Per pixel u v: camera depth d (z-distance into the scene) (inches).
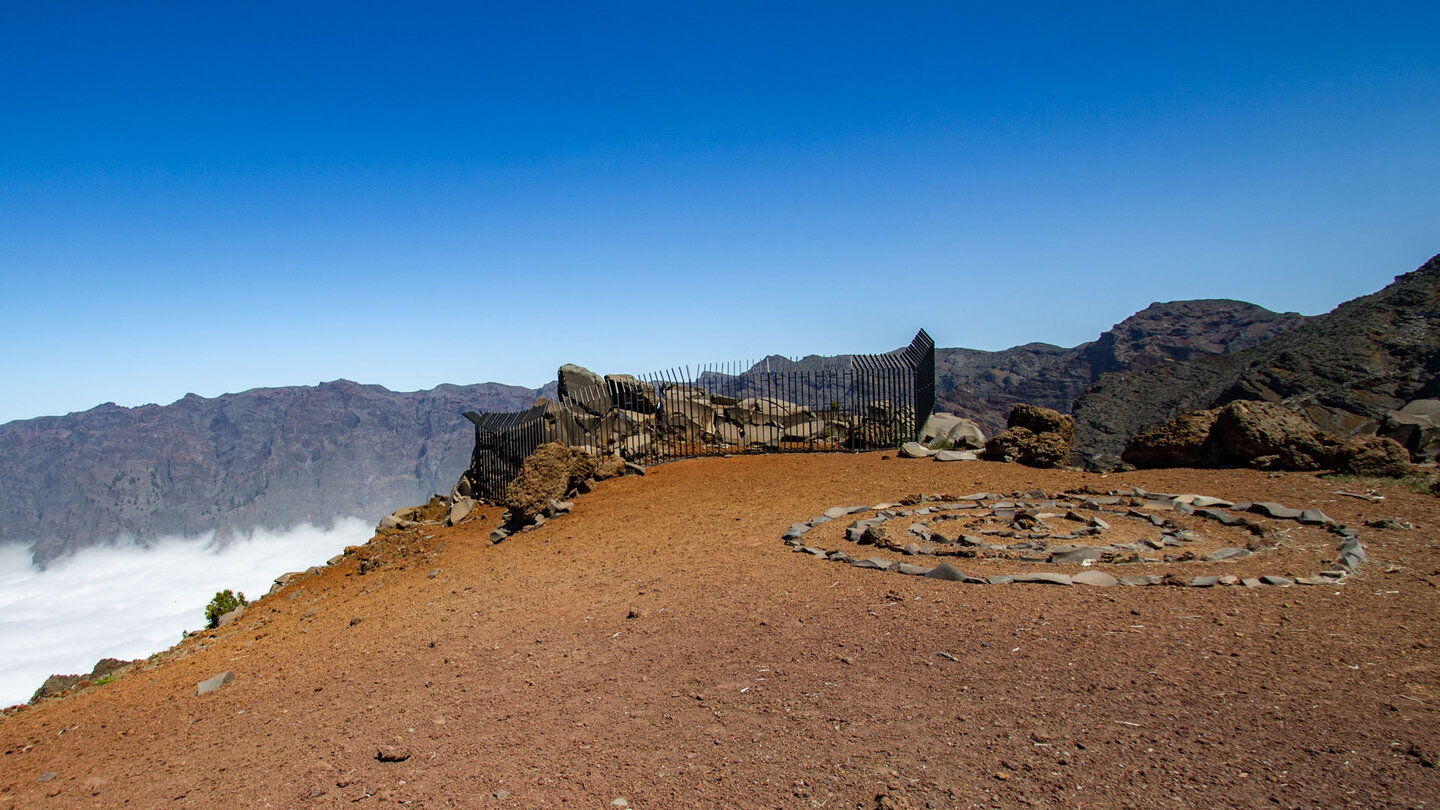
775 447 808.9
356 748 242.8
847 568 374.3
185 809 218.4
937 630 282.0
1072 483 566.9
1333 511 429.7
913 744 202.8
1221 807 165.0
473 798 199.6
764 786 189.6
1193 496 476.7
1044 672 239.3
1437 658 229.5
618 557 457.7
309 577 688.4
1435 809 157.9
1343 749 183.3
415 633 368.8
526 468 622.2
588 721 238.7
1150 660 241.9
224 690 337.7
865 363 801.6
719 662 274.2
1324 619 267.0
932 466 654.5
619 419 826.8
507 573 470.3
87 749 292.0
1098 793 173.6
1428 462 545.6
